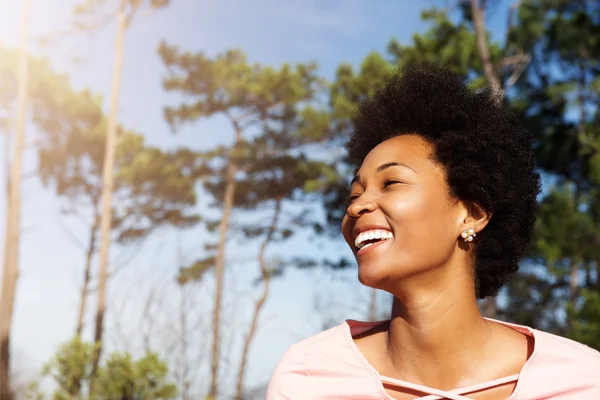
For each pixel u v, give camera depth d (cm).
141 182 2259
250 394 1190
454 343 114
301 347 126
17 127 1636
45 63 2233
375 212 115
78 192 2380
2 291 1489
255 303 2073
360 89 1795
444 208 115
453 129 127
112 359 642
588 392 110
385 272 112
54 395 632
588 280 1238
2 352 1369
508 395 112
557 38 1680
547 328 1391
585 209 1072
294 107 2189
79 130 2281
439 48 1517
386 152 119
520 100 1647
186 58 2089
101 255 1440
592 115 1672
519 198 130
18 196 1591
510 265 130
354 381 117
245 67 2209
